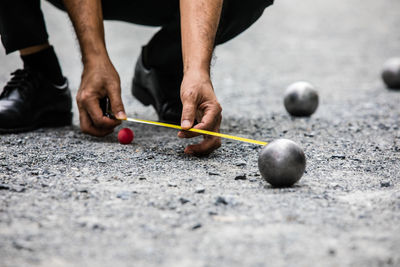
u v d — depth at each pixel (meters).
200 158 2.63
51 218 2.29
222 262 2.17
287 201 2.37
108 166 2.56
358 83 3.78
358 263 2.17
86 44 2.71
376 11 7.66
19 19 2.79
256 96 3.52
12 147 2.69
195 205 2.35
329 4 8.38
